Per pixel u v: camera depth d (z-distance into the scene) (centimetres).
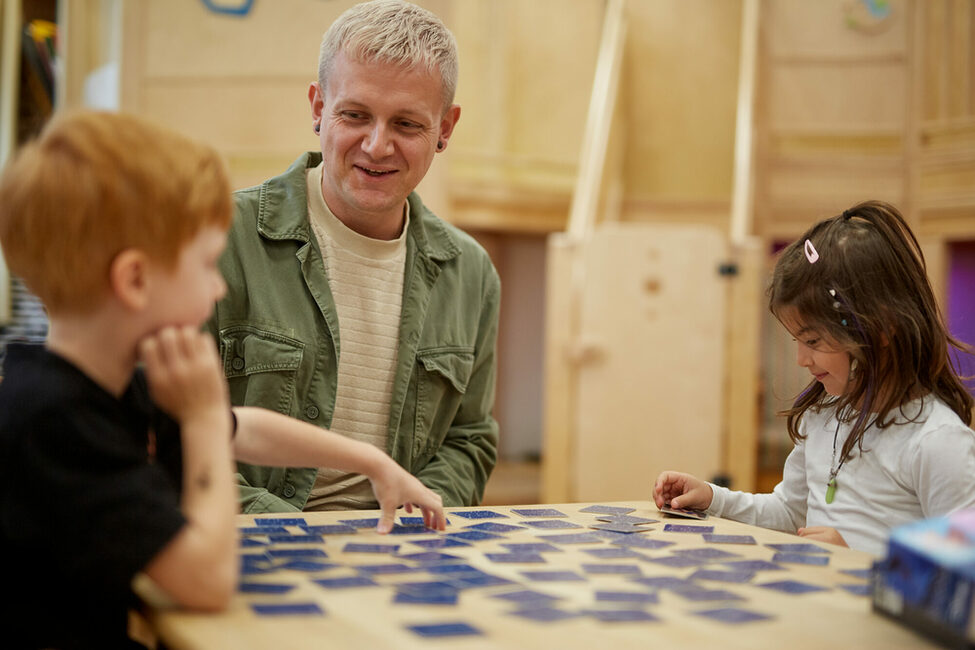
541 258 659
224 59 329
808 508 163
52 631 90
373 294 175
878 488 150
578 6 597
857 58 545
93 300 91
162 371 92
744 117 500
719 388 441
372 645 74
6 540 87
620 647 75
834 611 87
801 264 155
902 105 541
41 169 89
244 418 117
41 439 86
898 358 149
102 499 85
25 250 90
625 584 95
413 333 176
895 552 85
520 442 662
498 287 196
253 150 330
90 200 88
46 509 85
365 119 161
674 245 443
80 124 91
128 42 329
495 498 539
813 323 152
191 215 91
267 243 170
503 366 655
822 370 156
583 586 94
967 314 612
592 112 520
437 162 360
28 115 411
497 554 107
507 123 583
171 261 91
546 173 596
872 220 155
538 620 82
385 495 121
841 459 154
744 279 441
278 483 164
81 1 397
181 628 79
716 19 575
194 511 87
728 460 441
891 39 541
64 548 84
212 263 96
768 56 552
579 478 444
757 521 164
